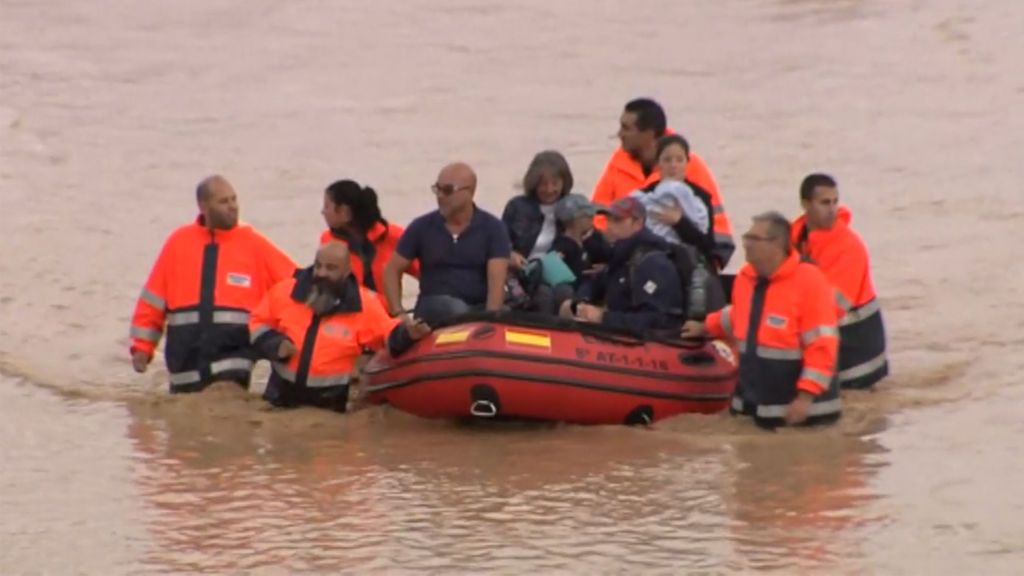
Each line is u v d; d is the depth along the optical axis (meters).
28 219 69.06
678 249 44.16
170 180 76.88
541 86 95.81
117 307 56.47
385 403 44.22
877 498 36.81
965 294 55.62
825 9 109.81
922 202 69.12
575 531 34.94
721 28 107.56
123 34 110.06
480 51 104.50
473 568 32.91
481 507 36.50
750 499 36.84
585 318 43.97
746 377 42.22
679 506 36.44
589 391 41.78
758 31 106.25
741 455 40.00
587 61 101.31
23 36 109.06
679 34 106.88
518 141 83.69
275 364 44.38
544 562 33.19
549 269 45.44
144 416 44.25
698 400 42.97
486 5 116.06
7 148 82.81
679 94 92.88
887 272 58.56
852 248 45.16
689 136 83.44
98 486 38.53
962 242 62.47
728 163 77.75
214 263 45.66
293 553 33.91
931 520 35.34
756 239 41.34
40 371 48.84
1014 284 56.72
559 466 39.41
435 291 44.78
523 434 42.16
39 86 97.00
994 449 40.25
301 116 90.00
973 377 46.69
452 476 38.75
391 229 47.28
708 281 43.88
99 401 45.75
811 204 44.97
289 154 81.88
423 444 41.44
